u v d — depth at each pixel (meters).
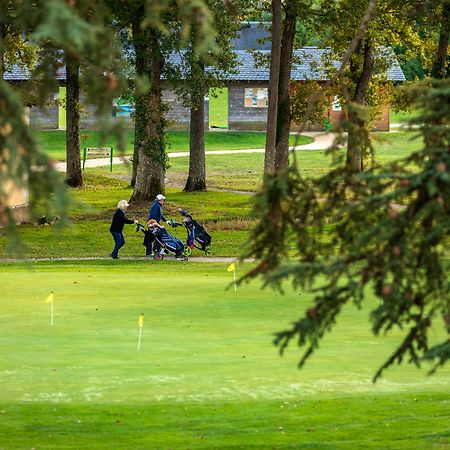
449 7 143.00
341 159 23.19
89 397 33.72
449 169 21.20
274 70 128.50
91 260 95.94
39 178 17.89
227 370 38.09
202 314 51.75
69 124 178.25
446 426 30.92
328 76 168.25
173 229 127.00
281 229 22.64
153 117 138.75
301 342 21.19
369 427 30.89
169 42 123.00
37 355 40.12
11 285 63.28
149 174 149.38
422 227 21.62
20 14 19.84
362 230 22.52
